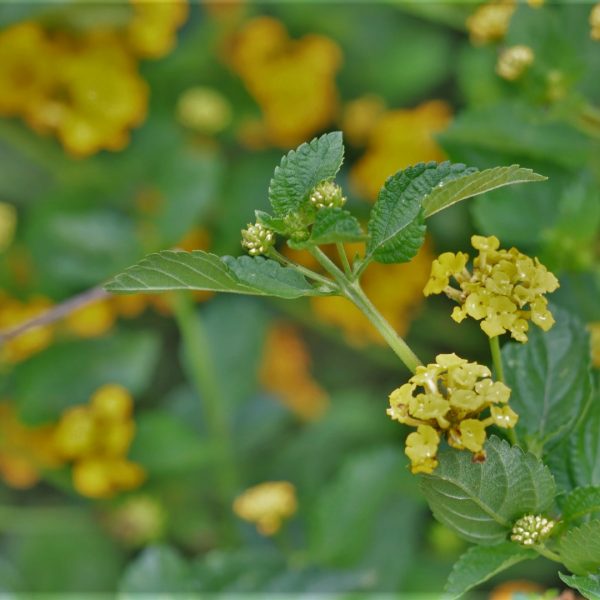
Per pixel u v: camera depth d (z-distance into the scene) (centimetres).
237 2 112
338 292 58
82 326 97
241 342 100
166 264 57
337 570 81
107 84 98
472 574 58
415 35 114
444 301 106
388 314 104
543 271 57
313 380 114
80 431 91
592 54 82
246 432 98
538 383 61
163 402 107
